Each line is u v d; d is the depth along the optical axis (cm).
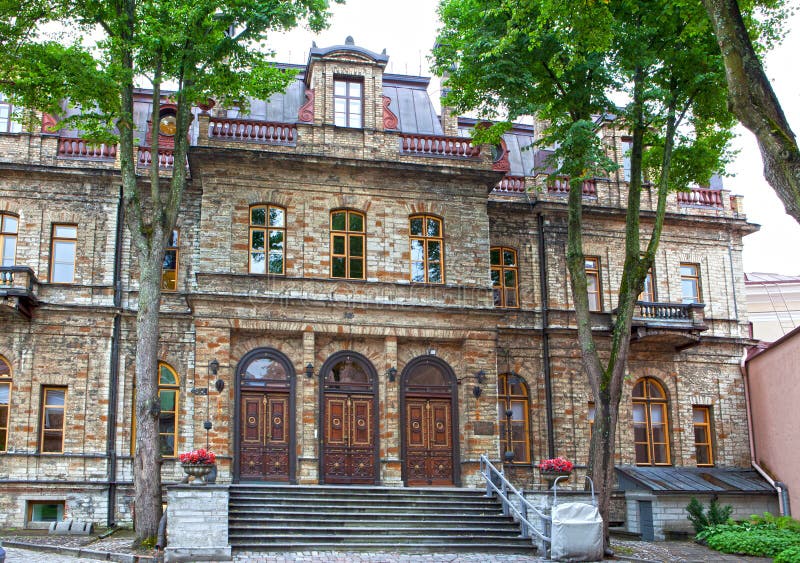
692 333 3316
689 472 3281
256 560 2028
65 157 3083
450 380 2978
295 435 2794
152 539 2152
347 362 2909
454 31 2731
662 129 2764
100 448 2903
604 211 3462
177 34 2303
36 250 3002
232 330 2812
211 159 2905
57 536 2491
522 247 3412
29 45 2367
